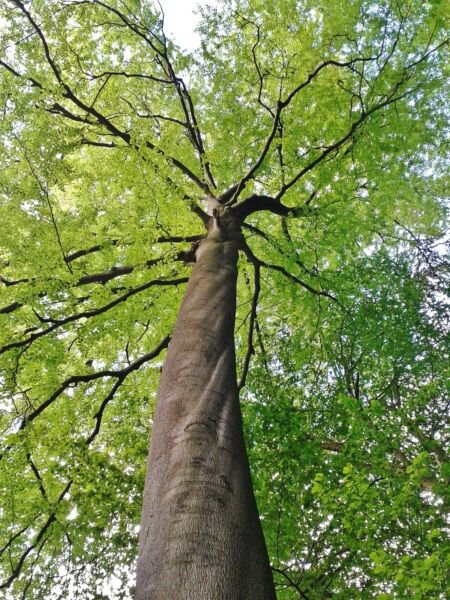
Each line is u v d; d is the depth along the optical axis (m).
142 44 8.22
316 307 8.27
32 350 6.53
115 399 7.72
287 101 7.01
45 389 6.68
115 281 7.88
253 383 6.77
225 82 8.35
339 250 8.35
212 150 7.80
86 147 8.54
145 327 8.80
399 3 7.25
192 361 3.29
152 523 2.06
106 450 6.30
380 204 8.59
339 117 8.03
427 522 4.54
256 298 8.14
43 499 5.20
